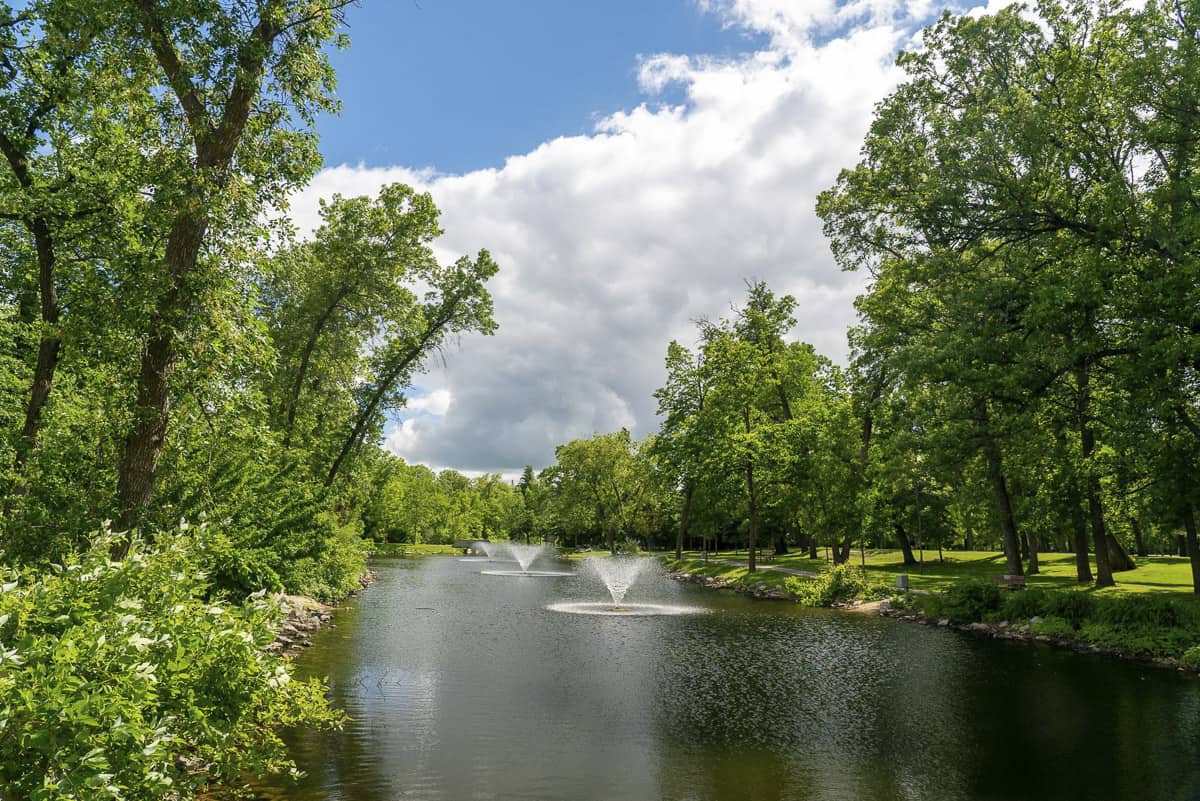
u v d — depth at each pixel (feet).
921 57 92.94
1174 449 69.46
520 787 30.42
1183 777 32.45
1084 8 75.46
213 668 21.30
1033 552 127.75
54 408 51.34
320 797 28.63
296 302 105.50
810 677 53.88
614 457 262.26
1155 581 100.78
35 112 48.52
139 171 44.78
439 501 351.46
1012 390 67.87
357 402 112.16
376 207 98.78
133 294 38.09
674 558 198.29
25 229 53.93
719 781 31.76
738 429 150.30
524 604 103.14
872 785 31.48
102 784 14.43
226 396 45.37
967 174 71.15
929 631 78.13
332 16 44.50
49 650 15.62
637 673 54.85
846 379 127.95
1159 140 60.44
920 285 99.45
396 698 45.34
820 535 134.00
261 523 71.82
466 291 109.81
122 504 39.17
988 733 39.40
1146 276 61.41
